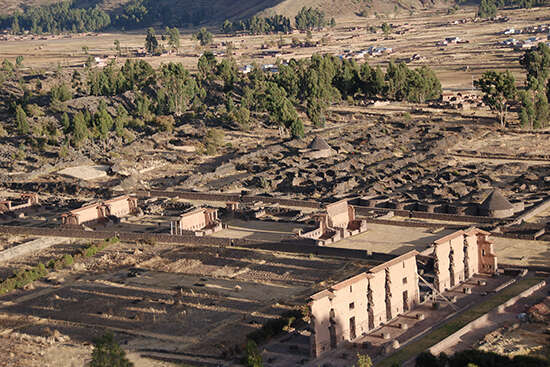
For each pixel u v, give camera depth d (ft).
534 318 354.33
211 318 384.47
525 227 510.17
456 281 416.46
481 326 351.67
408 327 361.30
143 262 482.69
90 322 387.55
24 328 384.06
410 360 316.40
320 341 330.95
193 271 461.78
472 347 326.65
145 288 435.53
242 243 504.84
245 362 315.58
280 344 347.77
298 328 365.40
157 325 378.73
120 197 606.55
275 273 450.30
